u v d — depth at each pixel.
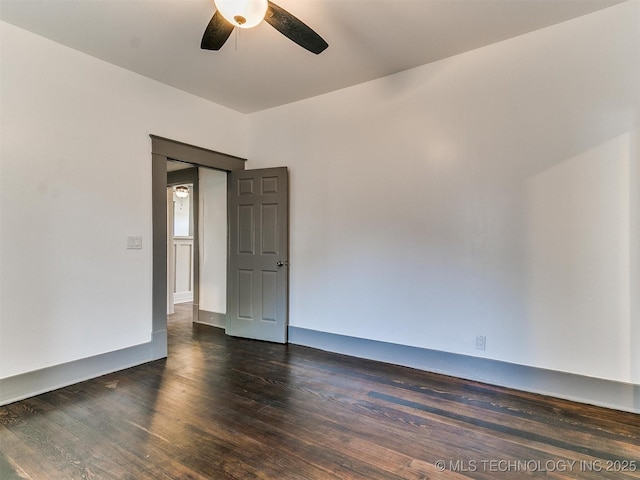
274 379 3.06
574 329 2.66
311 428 2.25
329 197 3.87
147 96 3.49
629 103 2.47
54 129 2.86
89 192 3.07
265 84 3.66
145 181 3.47
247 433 2.19
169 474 1.81
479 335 3.03
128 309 3.34
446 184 3.17
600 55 2.55
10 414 2.43
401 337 3.41
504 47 2.89
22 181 2.69
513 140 2.87
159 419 2.36
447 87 3.16
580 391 2.63
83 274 3.04
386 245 3.50
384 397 2.71
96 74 3.11
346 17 2.56
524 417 2.40
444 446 2.06
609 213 2.54
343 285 3.77
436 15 2.55
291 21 2.11
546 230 2.75
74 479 1.77
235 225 4.40
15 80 2.65
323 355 3.71
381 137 3.52
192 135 3.91
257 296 4.27
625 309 2.50
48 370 2.82
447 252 3.17
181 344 4.09
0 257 2.59
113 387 2.88
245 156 4.54
